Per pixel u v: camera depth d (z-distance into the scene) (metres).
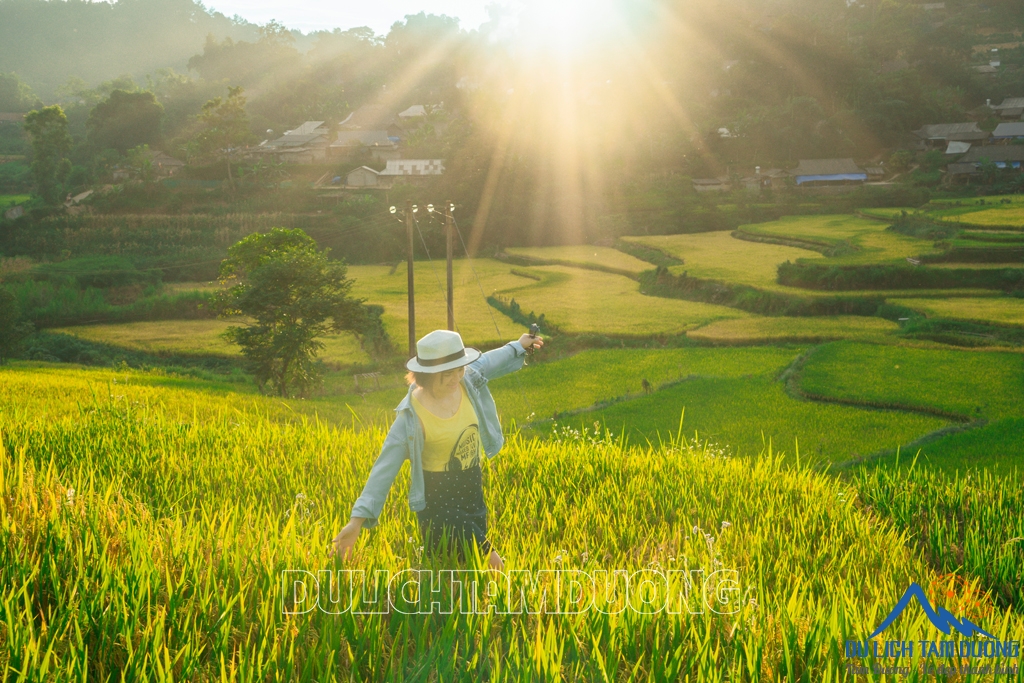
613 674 2.71
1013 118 148.38
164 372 41.97
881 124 139.12
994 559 5.76
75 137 158.38
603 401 32.72
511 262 91.62
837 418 29.02
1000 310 53.50
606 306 61.44
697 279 68.94
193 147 122.50
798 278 64.56
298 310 34.56
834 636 3.00
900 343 43.59
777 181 125.25
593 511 5.20
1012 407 29.77
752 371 39.03
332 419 21.69
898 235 86.44
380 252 94.38
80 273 79.38
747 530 5.15
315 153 136.25
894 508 7.26
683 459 7.31
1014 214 90.38
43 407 13.77
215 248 97.44
